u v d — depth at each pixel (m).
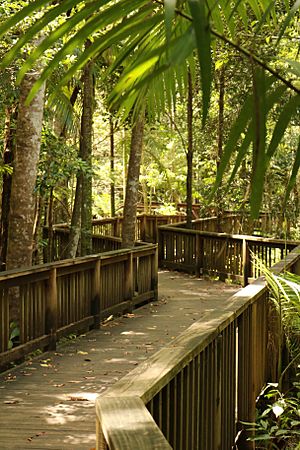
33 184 7.64
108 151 23.55
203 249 12.75
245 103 1.18
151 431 1.70
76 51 7.37
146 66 1.23
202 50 0.91
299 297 4.27
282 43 8.51
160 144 21.47
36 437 4.11
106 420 1.80
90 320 7.53
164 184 25.98
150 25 1.28
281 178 12.36
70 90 12.25
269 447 4.37
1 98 9.22
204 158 17.20
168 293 10.75
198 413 3.08
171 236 13.74
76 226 11.13
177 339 3.06
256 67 1.13
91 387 5.26
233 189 13.62
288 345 5.01
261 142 1.03
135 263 9.33
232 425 4.02
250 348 4.45
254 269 11.45
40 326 6.41
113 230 16.44
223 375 3.73
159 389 2.32
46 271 6.41
